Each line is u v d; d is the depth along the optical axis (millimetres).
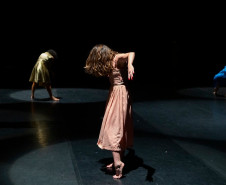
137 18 13094
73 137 4445
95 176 3156
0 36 13023
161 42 13773
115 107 3100
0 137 4398
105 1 12719
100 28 13367
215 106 6738
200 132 4770
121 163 3090
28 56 13734
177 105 6832
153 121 5402
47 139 4336
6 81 10578
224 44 13648
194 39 13602
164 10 12844
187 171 3305
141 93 8547
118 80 3125
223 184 2992
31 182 2996
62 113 5910
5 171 3244
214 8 12680
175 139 4414
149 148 4027
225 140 4383
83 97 7719
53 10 12750
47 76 7035
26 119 5418
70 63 14062
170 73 13188
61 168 3344
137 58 14070
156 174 3223
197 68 14031
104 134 3111
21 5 12445
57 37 13500
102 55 3061
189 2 12617
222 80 8156
